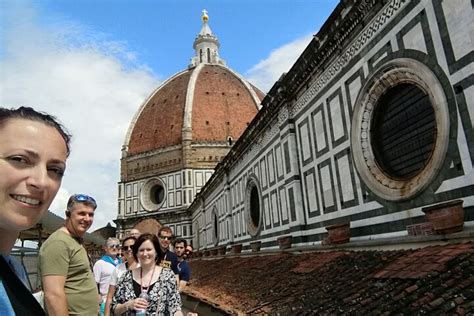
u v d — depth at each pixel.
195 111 94.75
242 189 31.92
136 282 6.56
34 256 18.50
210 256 41.41
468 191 9.07
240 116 97.94
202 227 58.91
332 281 10.75
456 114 9.46
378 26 12.72
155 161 93.12
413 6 11.05
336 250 14.65
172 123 94.69
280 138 21.84
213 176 43.72
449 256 8.05
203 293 17.38
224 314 12.59
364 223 13.62
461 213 8.97
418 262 8.62
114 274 7.78
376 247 12.37
